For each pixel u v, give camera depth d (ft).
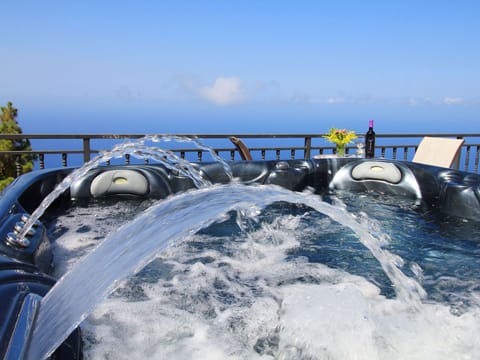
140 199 9.91
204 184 10.27
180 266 6.00
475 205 8.63
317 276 5.75
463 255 6.77
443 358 3.85
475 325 4.46
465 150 17.92
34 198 7.77
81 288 3.69
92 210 9.12
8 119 24.25
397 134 17.21
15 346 2.43
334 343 3.74
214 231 7.80
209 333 4.11
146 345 3.86
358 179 11.58
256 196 6.10
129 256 3.95
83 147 13.88
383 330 4.27
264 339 4.01
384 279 5.68
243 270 5.93
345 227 8.12
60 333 2.91
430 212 9.39
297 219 8.61
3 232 4.83
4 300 2.89
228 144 15.78
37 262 4.94
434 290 5.43
